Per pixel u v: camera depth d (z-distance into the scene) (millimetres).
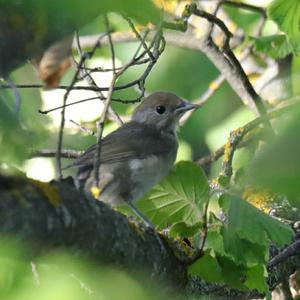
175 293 9344
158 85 20391
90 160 11789
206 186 9594
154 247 8789
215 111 20016
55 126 15539
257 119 11977
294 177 4953
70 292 5309
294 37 11008
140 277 8516
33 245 7031
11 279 6023
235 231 8523
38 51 6832
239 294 10703
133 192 12523
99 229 7699
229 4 15742
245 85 14508
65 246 7352
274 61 17359
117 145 12469
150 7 5336
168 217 9875
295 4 10836
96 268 7836
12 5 6121
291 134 5000
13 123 6367
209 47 15297
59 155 7992
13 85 7289
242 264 9398
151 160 12680
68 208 7312
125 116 17297
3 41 6508
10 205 6746
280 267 11664
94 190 9812
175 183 9656
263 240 8383
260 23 18453
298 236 11453
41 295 5262
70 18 5555
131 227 8461
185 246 9602
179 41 15922
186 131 19953
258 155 5039
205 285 10195
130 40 16844
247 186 5316
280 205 11953
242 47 18219
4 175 6969
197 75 20531
